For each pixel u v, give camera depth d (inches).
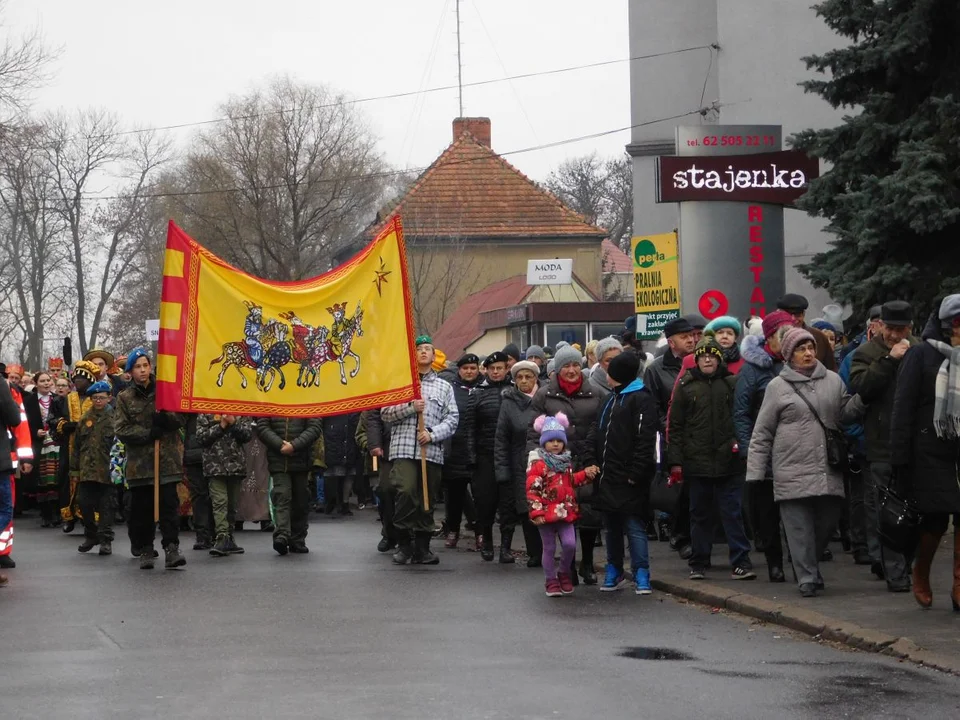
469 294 2239.2
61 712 285.4
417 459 569.6
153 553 563.8
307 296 571.2
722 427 477.4
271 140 2230.6
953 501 387.5
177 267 559.2
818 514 444.1
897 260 668.7
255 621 409.1
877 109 690.8
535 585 496.1
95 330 2992.1
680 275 885.2
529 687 307.3
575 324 1385.3
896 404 394.6
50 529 831.1
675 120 1476.4
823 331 561.0
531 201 2289.6
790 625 391.2
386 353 568.7
